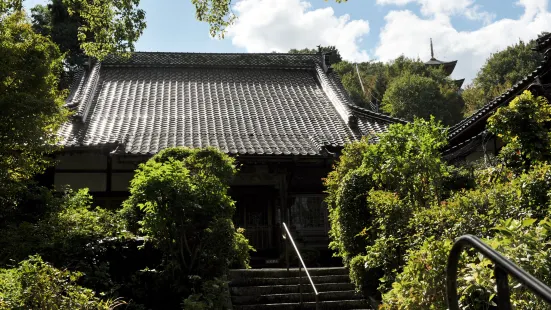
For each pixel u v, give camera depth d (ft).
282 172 47.93
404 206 27.14
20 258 23.65
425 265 18.45
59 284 18.11
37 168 30.32
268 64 68.28
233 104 58.75
